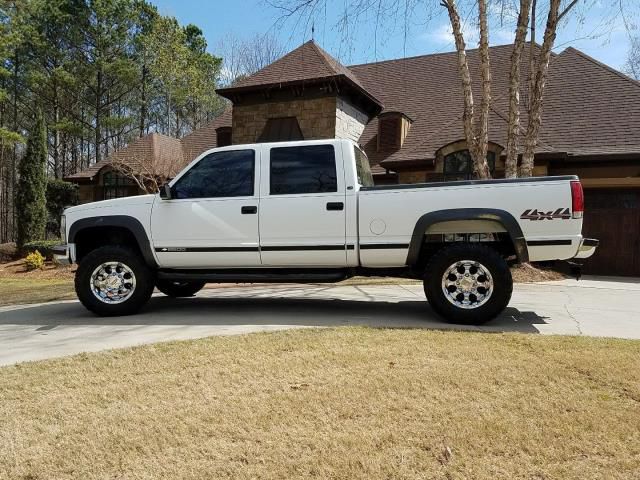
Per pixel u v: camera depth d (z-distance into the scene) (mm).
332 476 2404
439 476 2400
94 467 2520
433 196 5598
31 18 32906
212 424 2926
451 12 11258
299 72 17141
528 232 5383
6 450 2686
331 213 5828
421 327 5324
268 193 6023
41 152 22906
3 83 34625
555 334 5059
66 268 17359
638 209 13492
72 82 33062
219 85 38969
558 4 10977
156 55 34562
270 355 4195
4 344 4934
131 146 22391
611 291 9242
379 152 17203
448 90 18984
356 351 4250
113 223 6250
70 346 4773
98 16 33750
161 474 2445
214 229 6074
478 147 11156
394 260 5773
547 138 14719
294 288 9188
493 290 5441
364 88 18859
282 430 2840
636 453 2590
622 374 3625
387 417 2980
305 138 16859
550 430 2809
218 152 6266
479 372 3686
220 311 6605
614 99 15273
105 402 3287
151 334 5195
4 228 37969
